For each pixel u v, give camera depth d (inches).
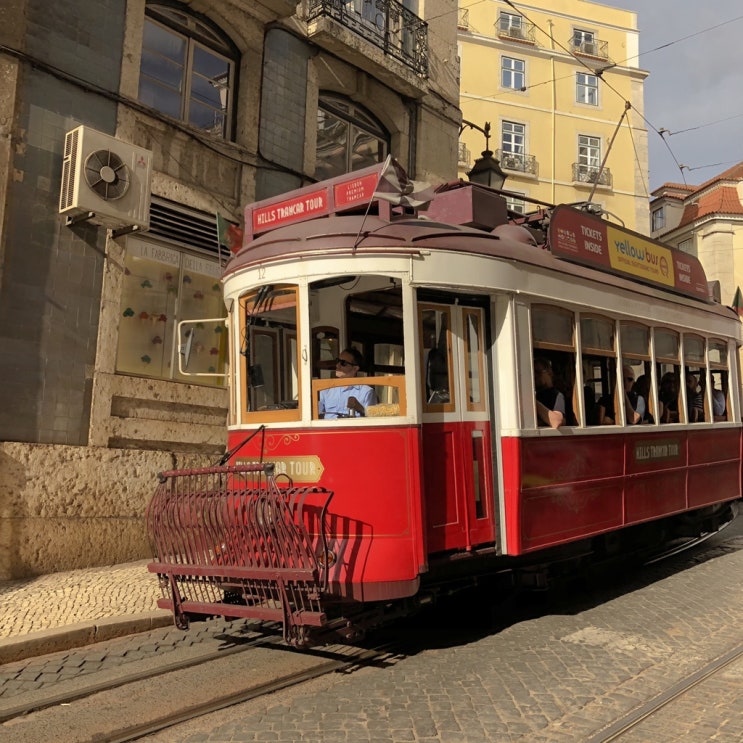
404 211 237.1
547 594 283.1
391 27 523.5
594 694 184.5
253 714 174.7
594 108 1248.2
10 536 305.4
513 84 1212.5
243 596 202.7
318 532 206.8
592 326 285.7
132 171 343.6
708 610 269.3
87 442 340.5
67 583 295.0
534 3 1238.3
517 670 203.0
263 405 231.1
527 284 248.2
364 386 215.6
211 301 406.0
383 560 202.1
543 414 255.1
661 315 336.5
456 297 234.7
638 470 307.0
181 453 373.1
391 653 220.8
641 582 321.4
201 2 400.8
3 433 312.5
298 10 457.7
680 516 366.6
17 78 321.4
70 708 180.5
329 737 160.1
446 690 187.8
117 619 244.2
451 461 226.5
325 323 233.8
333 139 502.3
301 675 200.8
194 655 221.3
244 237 264.2
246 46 426.6
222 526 202.1
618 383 298.4
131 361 365.1
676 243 1355.8
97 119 352.2
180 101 402.3
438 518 220.1
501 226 272.1
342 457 208.5
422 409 219.9
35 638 222.1
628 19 1295.5
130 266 366.0
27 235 323.3
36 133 328.8
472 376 237.0
